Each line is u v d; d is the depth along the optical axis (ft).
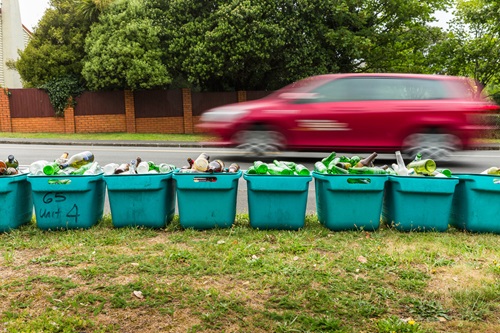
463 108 28.94
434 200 15.17
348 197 15.23
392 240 14.32
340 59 70.23
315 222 16.75
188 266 12.01
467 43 67.82
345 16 66.80
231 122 31.42
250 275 11.50
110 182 15.14
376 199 15.26
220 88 74.74
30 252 13.23
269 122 30.78
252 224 15.64
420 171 16.11
